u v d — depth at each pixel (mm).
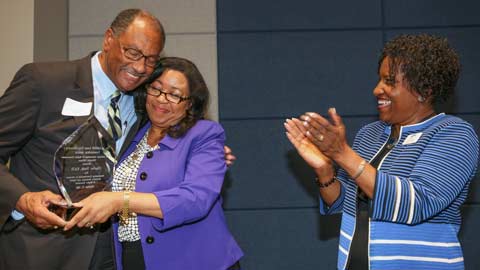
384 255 1312
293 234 2820
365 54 2857
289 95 2854
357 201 1450
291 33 2871
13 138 1443
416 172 1276
